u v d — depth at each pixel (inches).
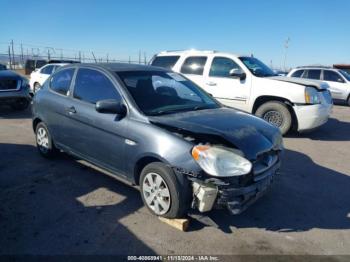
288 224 137.8
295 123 291.9
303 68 585.6
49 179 178.7
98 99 163.5
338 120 408.8
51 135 199.3
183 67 340.2
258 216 143.5
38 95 209.8
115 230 129.2
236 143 123.2
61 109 183.8
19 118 369.4
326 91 302.4
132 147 140.3
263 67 328.2
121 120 146.1
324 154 245.8
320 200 162.2
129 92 150.9
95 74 170.6
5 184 171.8
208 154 118.7
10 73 394.9
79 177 181.9
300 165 217.2
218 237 126.4
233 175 117.8
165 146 127.3
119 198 156.9
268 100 297.4
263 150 129.2
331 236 130.0
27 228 129.6
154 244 120.8
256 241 124.6
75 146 179.0
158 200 134.0
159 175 130.9
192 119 139.5
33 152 227.0
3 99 377.7
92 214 141.4
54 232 127.2
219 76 318.7
